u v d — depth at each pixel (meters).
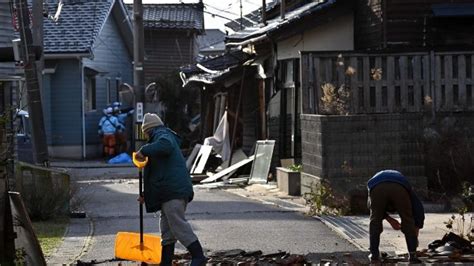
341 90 17.42
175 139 9.91
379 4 19.95
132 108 36.75
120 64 42.44
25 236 9.32
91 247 12.23
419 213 10.40
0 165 9.17
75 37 35.88
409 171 16.64
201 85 32.84
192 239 9.70
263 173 22.05
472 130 17.39
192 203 17.80
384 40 19.80
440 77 17.62
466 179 16.77
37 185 15.16
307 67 17.56
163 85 37.91
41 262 9.39
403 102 17.56
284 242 12.45
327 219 14.77
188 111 38.47
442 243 11.31
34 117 17.66
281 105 21.95
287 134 21.94
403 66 17.56
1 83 16.88
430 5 19.88
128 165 33.09
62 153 36.34
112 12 40.34
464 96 17.59
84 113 36.78
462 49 18.62
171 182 9.68
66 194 15.53
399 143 16.61
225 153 26.33
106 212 16.44
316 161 16.88
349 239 12.57
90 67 37.47
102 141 37.16
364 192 15.48
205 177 24.95
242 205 17.25
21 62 17.89
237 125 26.47
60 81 36.28
